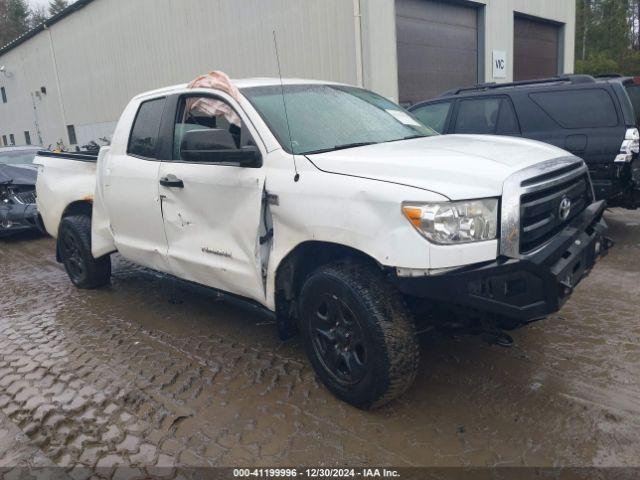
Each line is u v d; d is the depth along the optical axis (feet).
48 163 19.63
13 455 9.72
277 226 10.97
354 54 37.45
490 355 12.36
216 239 12.50
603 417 9.81
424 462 8.92
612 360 11.85
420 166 9.66
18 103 100.42
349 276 9.97
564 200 10.39
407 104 41.52
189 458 9.35
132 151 15.14
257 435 9.89
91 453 9.62
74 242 18.47
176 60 56.08
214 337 14.30
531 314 9.27
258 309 12.85
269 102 12.25
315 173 10.34
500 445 9.23
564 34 59.77
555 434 9.43
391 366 9.55
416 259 8.94
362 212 9.45
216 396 11.30
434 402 10.63
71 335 15.03
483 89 24.52
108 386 11.98
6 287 20.44
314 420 10.25
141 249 15.03
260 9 43.93
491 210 9.07
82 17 71.61
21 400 11.60
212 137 11.62
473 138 12.71
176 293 18.10
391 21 37.78
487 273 8.96
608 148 20.35
